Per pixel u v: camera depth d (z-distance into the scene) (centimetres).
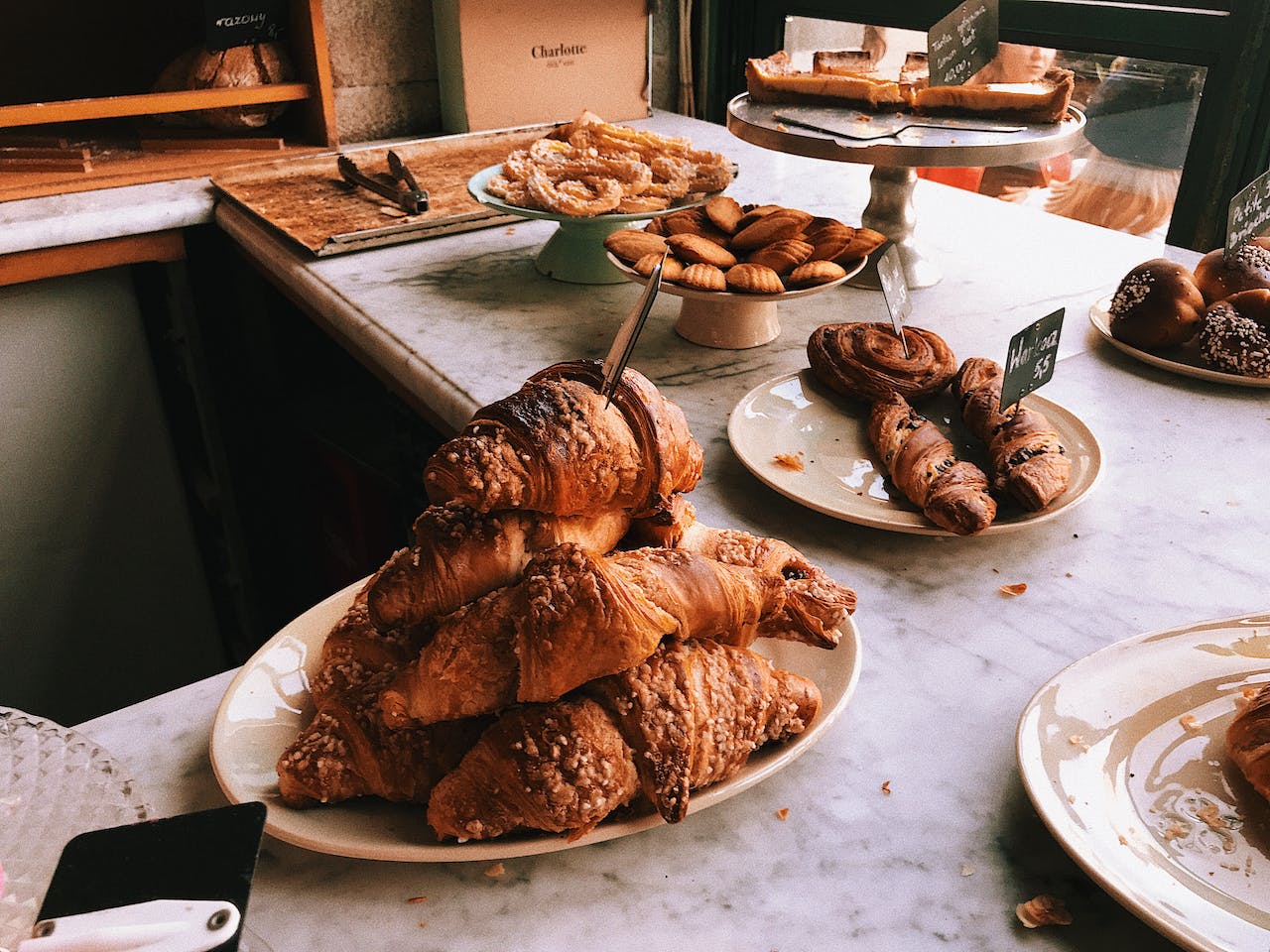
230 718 62
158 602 208
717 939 53
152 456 193
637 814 56
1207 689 66
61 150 173
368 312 132
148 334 182
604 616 52
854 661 67
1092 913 54
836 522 92
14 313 167
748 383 117
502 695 55
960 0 200
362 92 206
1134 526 90
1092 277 147
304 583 222
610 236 128
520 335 127
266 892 56
